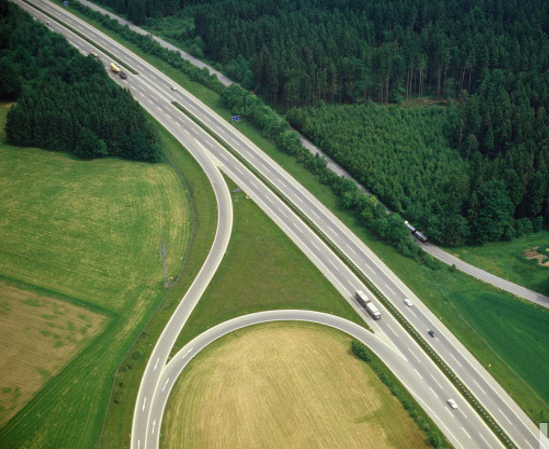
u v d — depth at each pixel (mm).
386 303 175375
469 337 166500
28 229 193750
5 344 155625
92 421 138750
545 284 183625
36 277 177000
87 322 164750
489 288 183500
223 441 135375
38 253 185125
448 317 173000
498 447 137500
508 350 162625
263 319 170000
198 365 155375
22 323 162000
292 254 192625
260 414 141375
